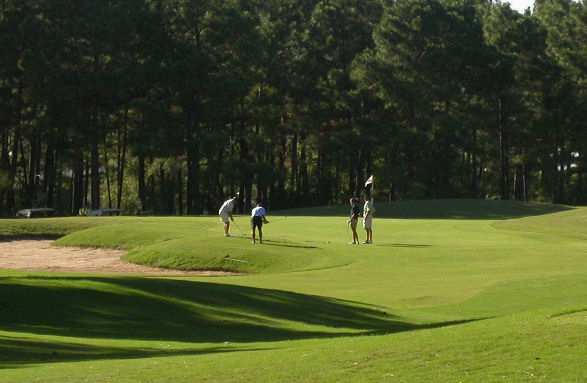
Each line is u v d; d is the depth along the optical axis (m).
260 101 66.56
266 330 13.95
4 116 58.75
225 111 64.50
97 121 62.81
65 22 60.44
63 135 59.72
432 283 19.17
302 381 8.83
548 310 13.01
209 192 65.38
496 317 13.61
